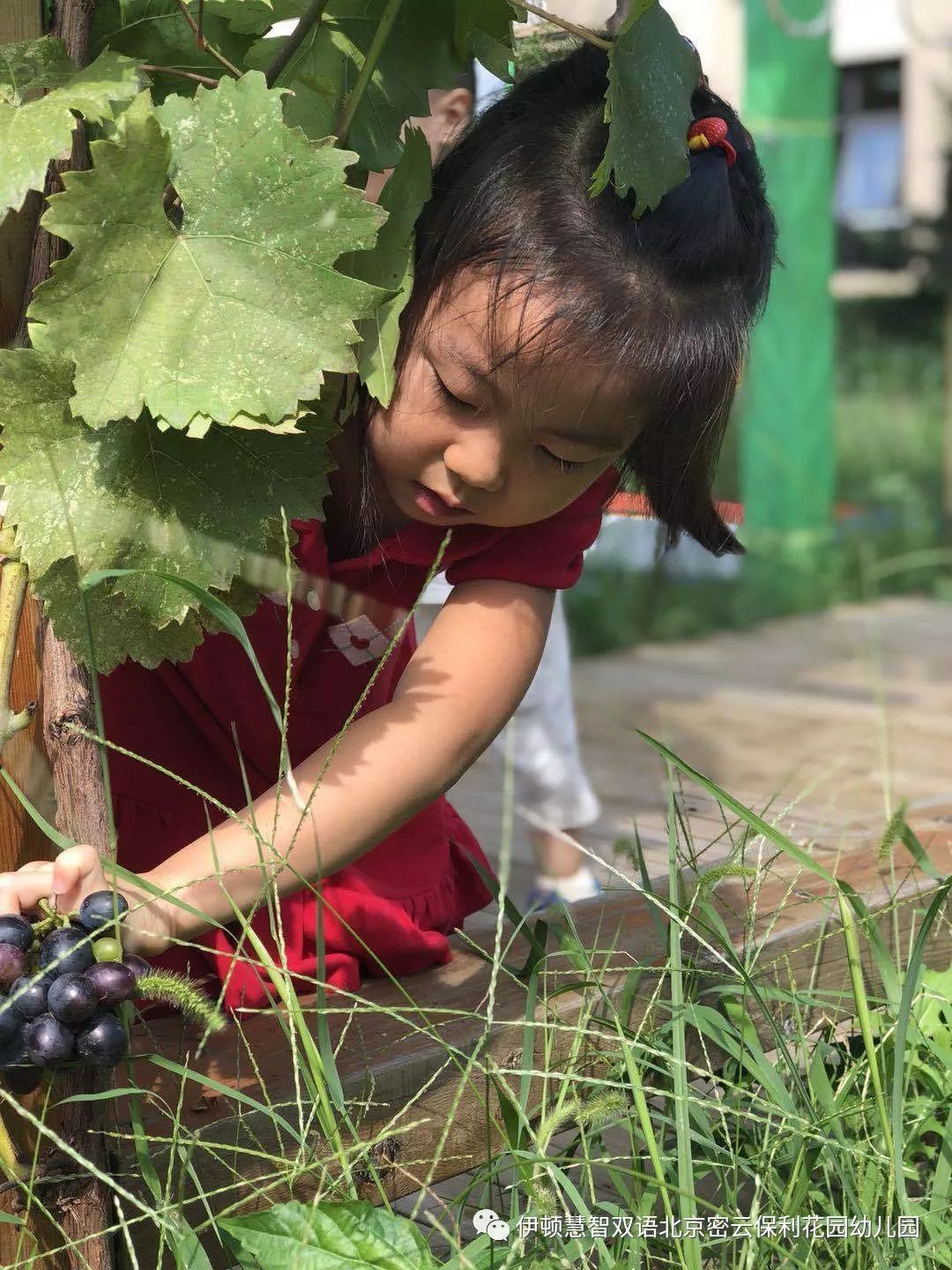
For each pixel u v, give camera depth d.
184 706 1.47
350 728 1.27
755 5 6.23
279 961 1.39
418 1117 1.17
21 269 0.99
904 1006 1.11
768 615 6.14
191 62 1.11
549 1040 1.11
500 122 1.29
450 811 1.74
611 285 1.20
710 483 1.44
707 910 1.29
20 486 0.95
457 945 1.60
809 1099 1.25
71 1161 0.96
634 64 1.08
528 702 2.45
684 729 4.16
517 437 1.22
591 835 2.80
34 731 1.04
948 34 8.83
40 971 0.88
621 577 5.87
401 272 1.10
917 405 9.45
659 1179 1.04
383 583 1.46
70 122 0.90
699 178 1.27
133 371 0.92
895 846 1.78
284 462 1.00
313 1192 1.10
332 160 0.94
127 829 1.46
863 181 12.18
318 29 1.12
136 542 0.98
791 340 6.49
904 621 6.12
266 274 0.94
